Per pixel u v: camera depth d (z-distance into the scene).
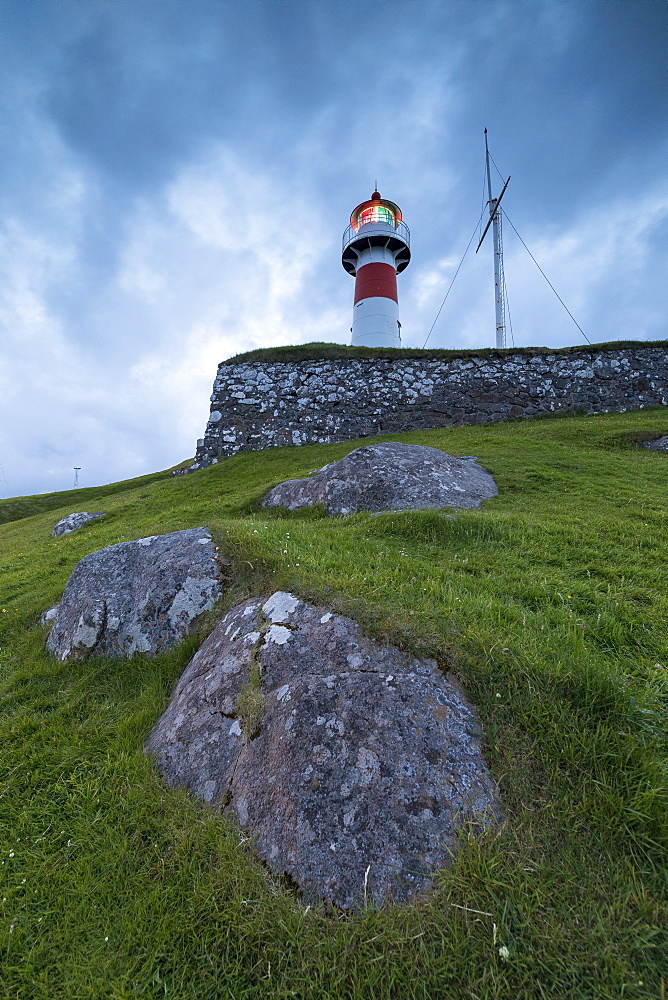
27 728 4.38
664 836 2.39
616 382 19.47
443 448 14.10
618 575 5.42
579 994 1.99
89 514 15.12
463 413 19.58
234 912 2.47
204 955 2.38
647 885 2.27
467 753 2.84
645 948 2.09
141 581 5.68
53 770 3.79
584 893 2.27
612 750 2.78
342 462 10.01
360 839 2.56
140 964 2.44
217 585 5.31
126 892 2.75
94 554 6.40
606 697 3.04
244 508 10.91
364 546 6.16
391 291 30.20
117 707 4.48
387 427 19.58
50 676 5.22
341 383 20.00
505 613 4.14
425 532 6.79
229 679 3.83
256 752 3.18
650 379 19.34
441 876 2.37
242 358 20.81
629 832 2.44
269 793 2.91
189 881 2.70
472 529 6.72
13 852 3.13
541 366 19.89
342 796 2.73
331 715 3.09
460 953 2.13
